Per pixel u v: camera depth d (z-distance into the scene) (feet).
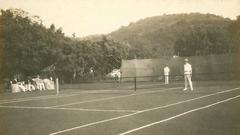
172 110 36.17
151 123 29.81
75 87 81.76
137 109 38.34
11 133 29.25
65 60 89.61
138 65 100.07
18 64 78.33
